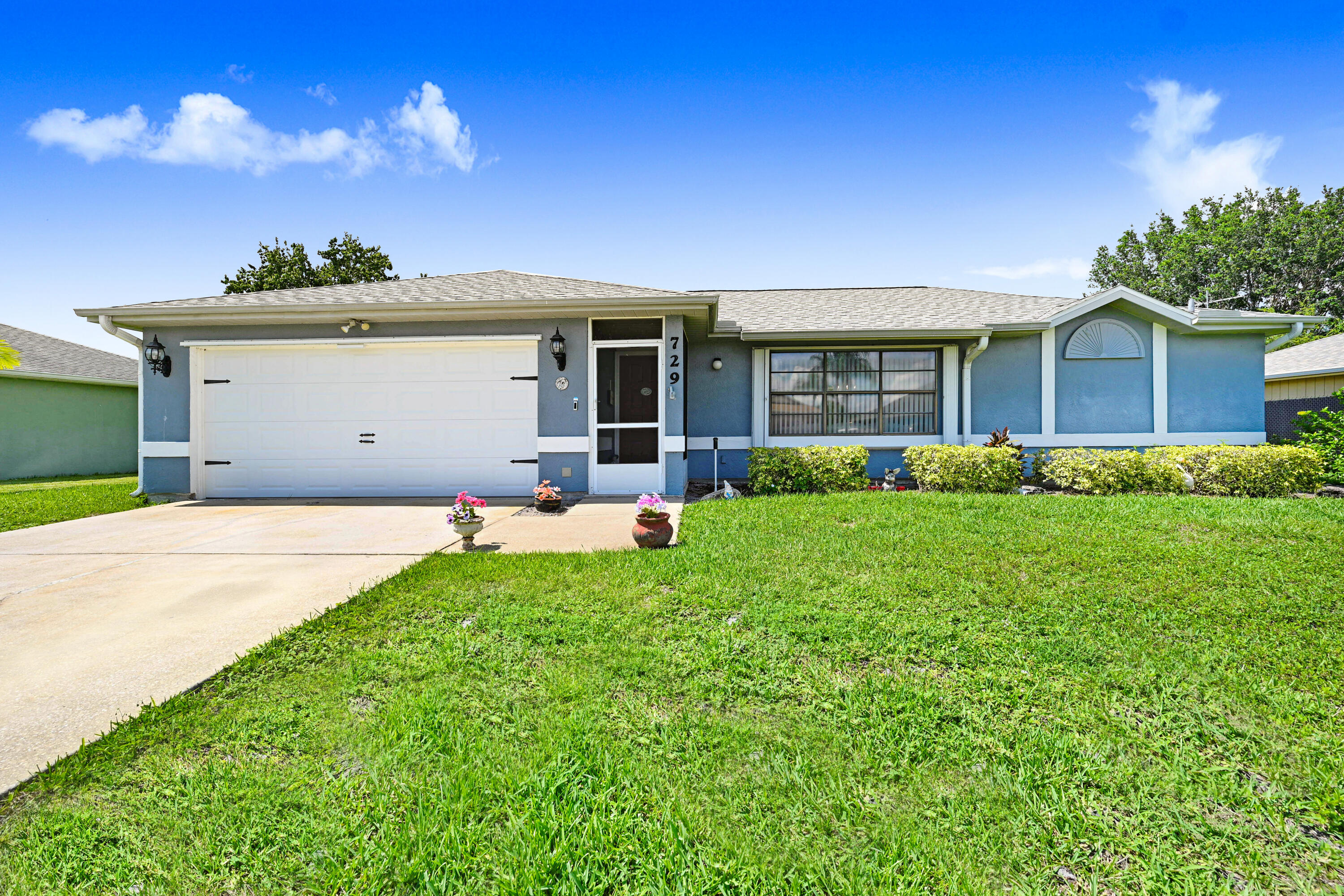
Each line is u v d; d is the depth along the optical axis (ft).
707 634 10.91
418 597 12.93
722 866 5.64
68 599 13.35
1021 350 33.53
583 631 11.05
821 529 19.01
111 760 7.25
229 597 13.51
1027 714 8.41
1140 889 5.54
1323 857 5.90
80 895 5.31
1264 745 7.68
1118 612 11.94
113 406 53.47
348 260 100.48
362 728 7.95
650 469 28.81
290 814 6.33
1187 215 119.24
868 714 8.38
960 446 33.12
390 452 29.78
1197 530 17.87
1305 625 11.28
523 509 25.38
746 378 34.37
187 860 5.70
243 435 30.01
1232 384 32.91
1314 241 102.12
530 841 5.90
